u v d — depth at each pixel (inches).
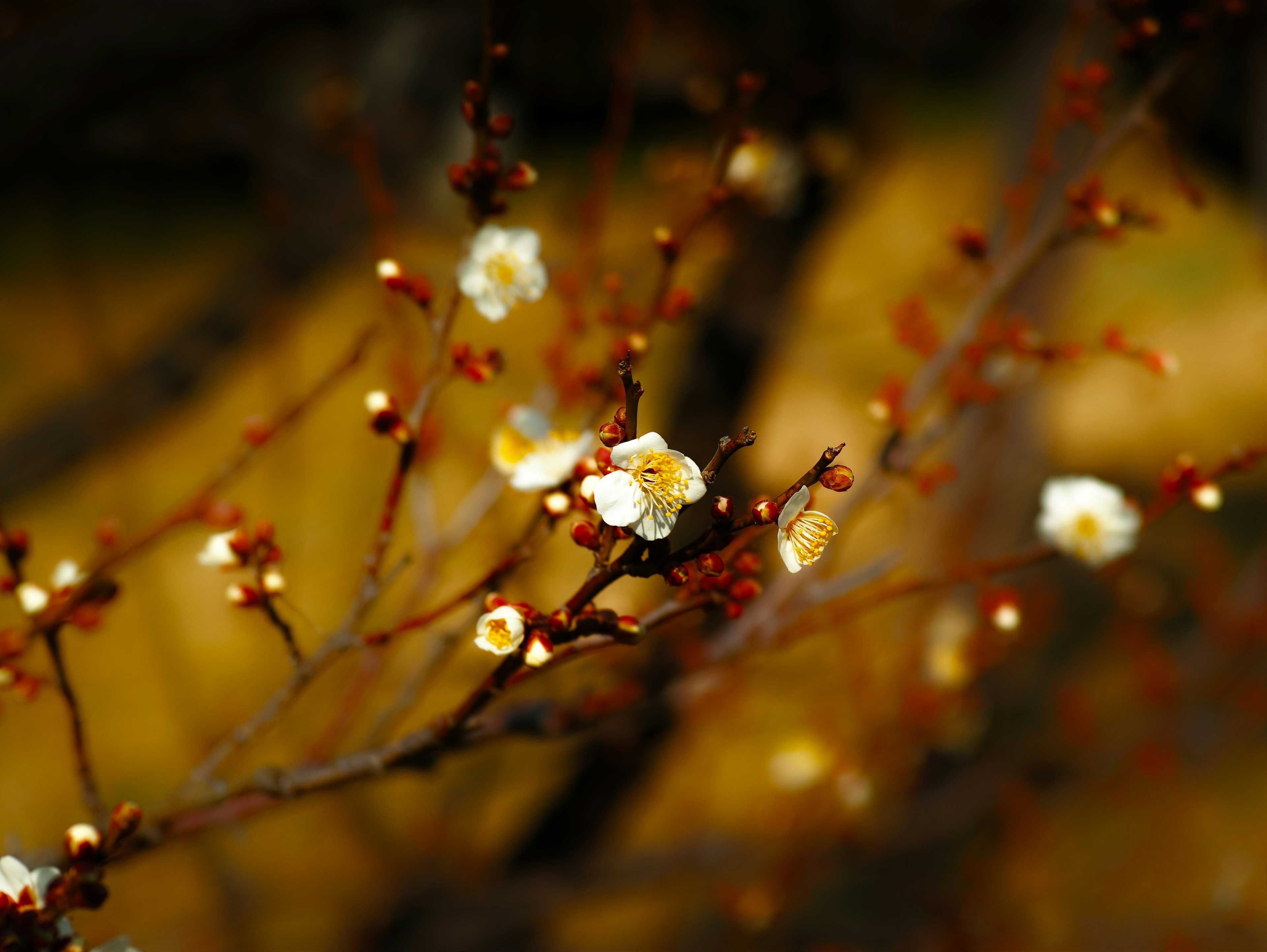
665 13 54.6
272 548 30.0
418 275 30.7
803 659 55.6
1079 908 67.0
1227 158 63.8
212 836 57.5
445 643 32.8
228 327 61.9
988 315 34.7
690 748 69.4
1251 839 75.0
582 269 38.1
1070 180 49.4
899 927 62.4
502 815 77.9
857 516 37.5
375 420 29.7
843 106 55.4
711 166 45.9
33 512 97.2
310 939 65.9
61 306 144.9
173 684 58.4
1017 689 63.6
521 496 44.7
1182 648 67.4
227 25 45.4
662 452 26.9
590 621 28.0
